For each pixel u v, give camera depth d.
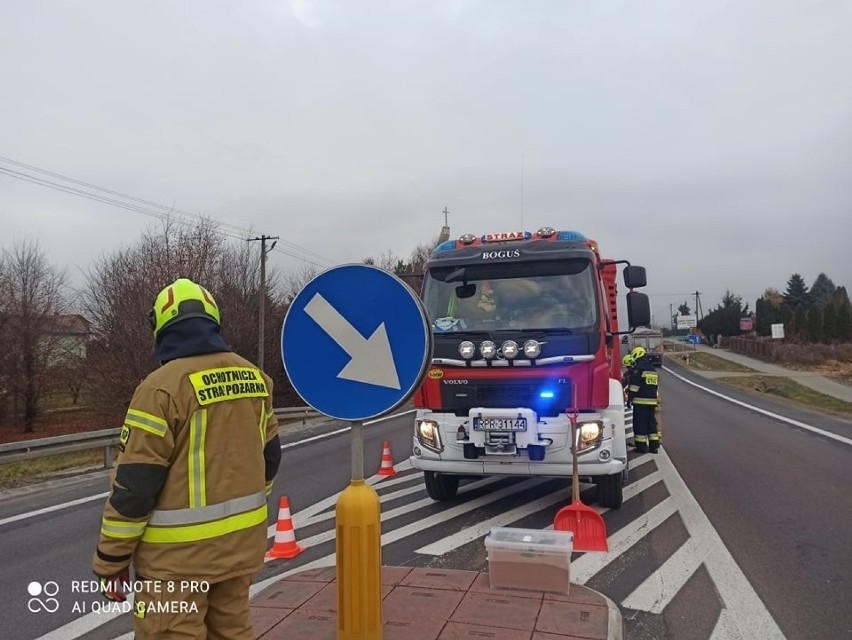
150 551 2.40
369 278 3.26
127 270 26.88
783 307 61.34
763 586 4.69
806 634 3.91
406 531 6.18
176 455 2.43
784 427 14.56
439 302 6.81
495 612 3.95
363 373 3.24
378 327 3.23
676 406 20.55
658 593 4.55
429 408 6.57
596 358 6.12
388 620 3.83
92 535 6.69
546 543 4.33
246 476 2.59
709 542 5.73
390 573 4.70
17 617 4.51
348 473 9.69
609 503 6.83
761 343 53.00
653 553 5.43
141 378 24.06
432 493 7.25
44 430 30.00
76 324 30.80
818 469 9.33
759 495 7.61
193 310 2.60
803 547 5.60
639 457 10.47
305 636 3.63
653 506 7.07
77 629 4.30
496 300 6.63
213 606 2.65
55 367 30.47
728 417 16.97
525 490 7.85
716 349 72.31
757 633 3.92
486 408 6.25
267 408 2.86
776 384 29.97
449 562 5.24
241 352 28.55
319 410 3.27
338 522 3.21
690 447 11.60
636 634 3.91
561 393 6.12
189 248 27.42
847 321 51.94
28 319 30.08
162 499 2.41
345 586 3.16
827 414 17.62
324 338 3.29
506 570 4.37
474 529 6.21
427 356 3.17
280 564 5.32
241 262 30.39
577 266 6.55
